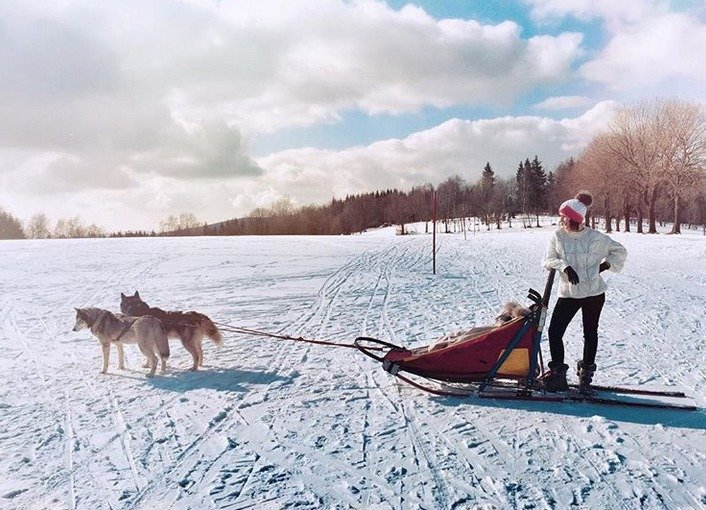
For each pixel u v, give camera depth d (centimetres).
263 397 612
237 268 2039
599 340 852
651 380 647
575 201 566
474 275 1802
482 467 436
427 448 472
